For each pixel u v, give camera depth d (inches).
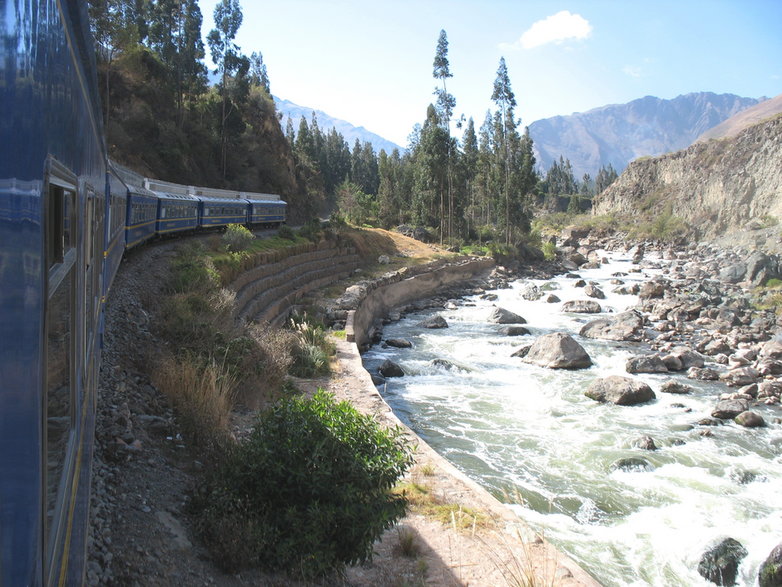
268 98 3157.0
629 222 4338.1
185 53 2320.4
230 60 2445.9
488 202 3464.6
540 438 644.1
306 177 3516.2
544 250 2972.4
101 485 271.7
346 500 275.4
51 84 98.3
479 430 666.2
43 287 86.0
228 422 428.5
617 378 807.1
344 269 1680.6
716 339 1202.0
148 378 435.2
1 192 71.7
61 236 109.2
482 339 1184.2
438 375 904.3
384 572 300.4
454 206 2881.4
